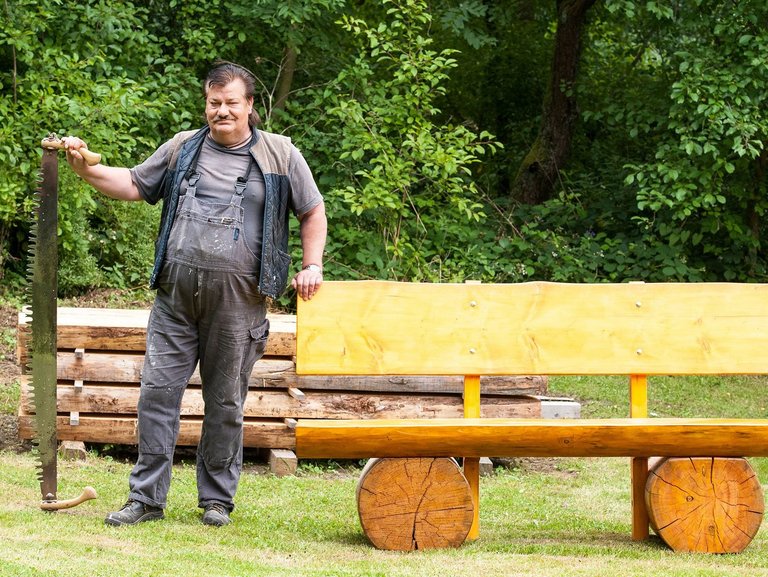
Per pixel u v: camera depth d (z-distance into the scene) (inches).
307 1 522.6
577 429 198.4
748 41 487.5
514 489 271.9
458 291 210.5
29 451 275.9
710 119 482.0
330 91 517.0
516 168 685.9
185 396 281.4
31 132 465.1
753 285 217.9
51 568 165.3
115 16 511.5
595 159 650.8
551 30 705.0
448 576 174.6
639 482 211.9
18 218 461.4
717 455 203.6
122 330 278.2
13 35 467.2
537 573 178.1
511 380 295.9
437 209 534.6
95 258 472.7
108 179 201.8
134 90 487.8
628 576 177.0
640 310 214.8
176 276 197.6
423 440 195.6
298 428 192.7
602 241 573.0
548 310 212.5
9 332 408.8
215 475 211.3
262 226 199.9
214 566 173.9
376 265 501.7
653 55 669.3
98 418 277.0
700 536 202.7
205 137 202.8
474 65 694.5
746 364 215.9
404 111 509.7
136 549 182.5
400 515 197.8
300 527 213.5
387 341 207.3
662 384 443.8
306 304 205.3
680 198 494.6
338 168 523.5
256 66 586.6
